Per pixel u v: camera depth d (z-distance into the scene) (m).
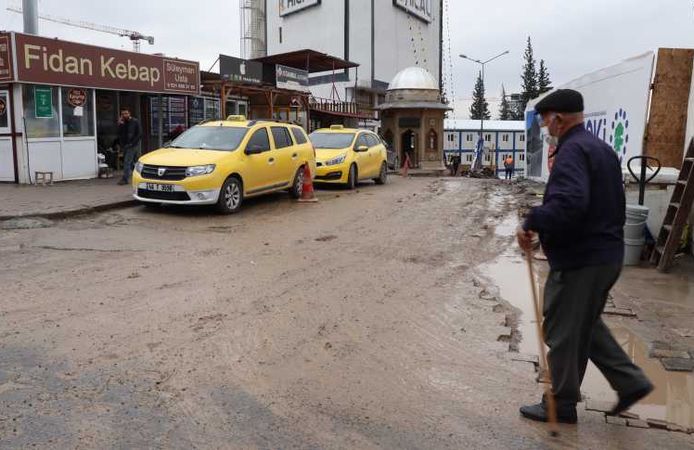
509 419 3.92
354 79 52.62
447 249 9.13
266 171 12.92
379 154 19.11
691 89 8.72
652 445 3.62
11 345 4.96
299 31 57.88
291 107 28.23
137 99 19.56
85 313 5.77
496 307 6.29
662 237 7.98
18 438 3.55
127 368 4.56
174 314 5.81
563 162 3.53
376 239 9.76
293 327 5.55
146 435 3.63
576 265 3.58
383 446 3.56
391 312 6.07
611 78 10.84
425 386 4.39
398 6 56.66
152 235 9.62
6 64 14.11
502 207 13.73
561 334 3.72
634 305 6.36
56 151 15.45
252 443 3.57
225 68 20.88
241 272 7.45
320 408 4.02
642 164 8.12
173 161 11.35
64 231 9.72
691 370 4.75
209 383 4.36
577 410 4.04
